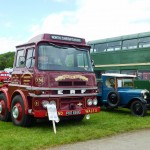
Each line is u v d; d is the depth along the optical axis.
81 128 10.62
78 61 11.33
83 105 11.11
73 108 10.77
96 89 11.53
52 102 10.38
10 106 11.78
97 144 8.61
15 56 11.99
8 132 9.97
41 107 10.25
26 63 11.05
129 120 12.41
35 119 11.01
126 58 19.83
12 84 11.74
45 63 10.53
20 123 10.96
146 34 18.81
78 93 10.91
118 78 15.26
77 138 9.09
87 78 11.24
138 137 9.52
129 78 15.59
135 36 19.52
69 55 11.12
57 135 9.48
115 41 20.86
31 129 10.51
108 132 9.99
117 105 14.87
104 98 15.60
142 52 18.84
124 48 20.11
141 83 16.27
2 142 8.52
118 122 11.85
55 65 10.69
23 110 10.78
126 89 15.30
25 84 10.84
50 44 10.81
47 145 8.38
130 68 19.48
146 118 13.19
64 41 11.15
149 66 18.31
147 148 8.21
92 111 11.16
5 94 12.14
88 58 11.66
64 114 10.44
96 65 22.02
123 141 8.98
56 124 11.52
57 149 8.05
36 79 10.25
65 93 10.61
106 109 16.12
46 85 10.27
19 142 8.56
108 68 21.08
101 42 21.95
